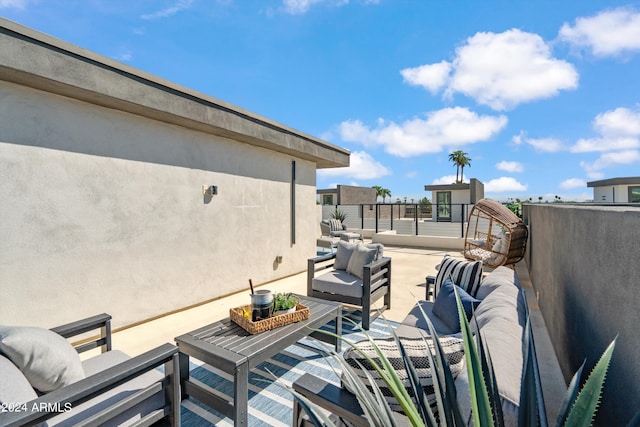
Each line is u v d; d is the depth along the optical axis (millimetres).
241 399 1869
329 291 3635
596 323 1537
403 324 2539
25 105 2818
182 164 4094
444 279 2957
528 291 4867
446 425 878
